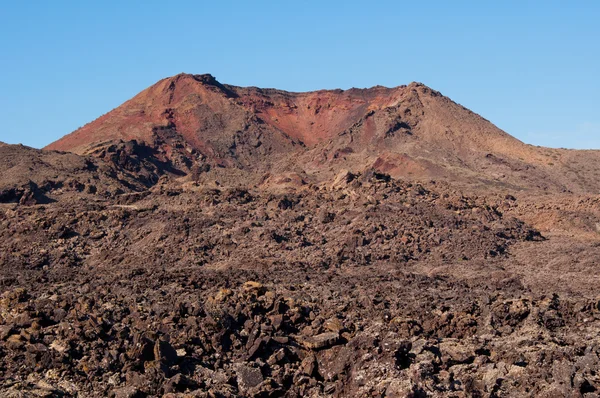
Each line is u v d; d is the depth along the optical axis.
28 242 103.19
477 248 100.38
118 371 44.56
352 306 60.19
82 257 99.62
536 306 60.00
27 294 59.72
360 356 46.88
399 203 117.38
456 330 56.19
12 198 141.25
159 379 43.25
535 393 42.00
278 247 98.31
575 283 80.12
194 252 96.69
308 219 111.25
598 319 59.81
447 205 120.00
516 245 105.94
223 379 45.28
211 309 52.53
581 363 44.16
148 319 52.25
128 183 170.62
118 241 104.19
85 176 161.75
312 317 55.38
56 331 48.41
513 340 52.84
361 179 132.38
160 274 75.12
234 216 110.50
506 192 164.25
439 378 44.66
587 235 119.12
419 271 89.94
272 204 117.06
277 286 69.00
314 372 47.41
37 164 161.12
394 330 53.19
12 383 41.81
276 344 50.22
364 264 93.25
